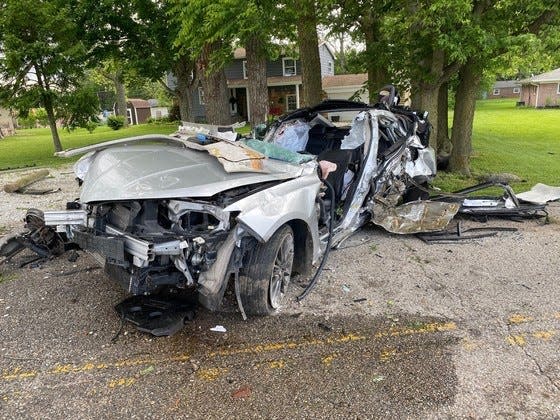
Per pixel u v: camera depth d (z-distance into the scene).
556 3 7.08
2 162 13.86
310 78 10.38
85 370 2.80
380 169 5.09
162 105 48.31
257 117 8.77
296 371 2.76
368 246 4.93
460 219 5.85
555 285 3.88
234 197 3.09
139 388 2.63
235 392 2.58
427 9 6.43
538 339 3.05
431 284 3.94
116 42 17.47
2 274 4.23
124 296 3.76
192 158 3.30
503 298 3.65
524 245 4.86
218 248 3.01
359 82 30.80
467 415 2.37
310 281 3.98
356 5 8.96
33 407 2.48
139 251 2.84
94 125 15.47
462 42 6.77
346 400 2.50
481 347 2.97
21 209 6.67
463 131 9.04
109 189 3.02
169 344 3.06
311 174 3.86
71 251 4.66
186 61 17.83
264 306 3.29
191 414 2.42
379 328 3.23
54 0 14.32
